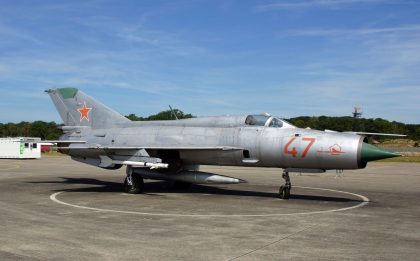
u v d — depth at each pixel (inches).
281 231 329.7
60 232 318.0
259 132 548.7
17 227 336.5
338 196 578.9
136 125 671.1
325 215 409.4
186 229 334.3
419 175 1024.9
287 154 518.9
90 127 714.8
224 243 287.3
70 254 255.1
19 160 1715.1
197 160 597.3
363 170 1236.5
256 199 532.4
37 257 247.8
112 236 306.0
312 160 504.1
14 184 720.3
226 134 570.6
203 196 561.9
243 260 245.6
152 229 333.4
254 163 552.7
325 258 251.8
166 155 618.2
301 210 441.1
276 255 257.4
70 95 741.3
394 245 285.9
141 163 568.1
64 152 695.1
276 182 803.4
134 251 263.6
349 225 357.4
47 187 673.0
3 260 240.7
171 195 572.4
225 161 575.5
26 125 3873.0
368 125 3459.6
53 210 429.1
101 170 1109.1
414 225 360.8
